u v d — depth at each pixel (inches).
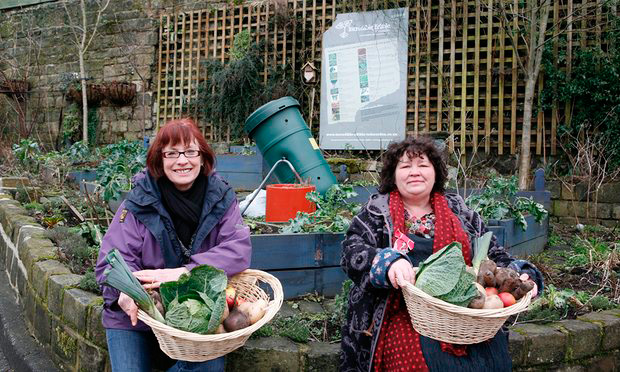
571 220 264.5
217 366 81.0
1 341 143.3
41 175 288.0
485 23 312.5
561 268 172.6
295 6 378.0
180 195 87.3
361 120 339.9
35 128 498.6
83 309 104.7
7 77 511.8
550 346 102.8
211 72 411.2
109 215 196.2
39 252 140.9
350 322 85.2
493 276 75.7
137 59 451.5
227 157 311.9
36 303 130.3
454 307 66.9
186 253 88.0
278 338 98.1
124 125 455.8
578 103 282.0
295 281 132.7
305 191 179.2
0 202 216.4
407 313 80.5
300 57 373.7
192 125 88.0
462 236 84.4
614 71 265.3
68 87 482.6
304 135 224.1
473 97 312.7
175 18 432.1
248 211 201.9
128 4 457.1
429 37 322.7
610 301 129.3
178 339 68.5
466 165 311.9
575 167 264.5
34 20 507.8
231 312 74.2
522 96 299.4
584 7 278.8
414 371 74.7
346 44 343.9
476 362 74.4
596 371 108.0
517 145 301.9
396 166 89.7
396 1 328.5
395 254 75.3
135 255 85.1
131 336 83.6
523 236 187.2
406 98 328.8
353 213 181.3
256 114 224.2
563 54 283.0
